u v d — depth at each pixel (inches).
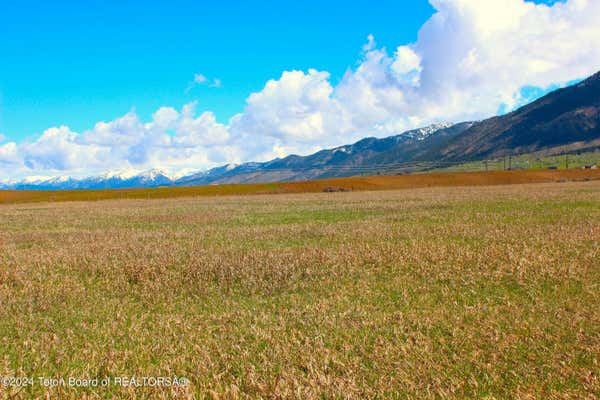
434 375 212.4
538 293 350.9
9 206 2588.6
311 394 188.9
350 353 241.1
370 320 294.8
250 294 379.9
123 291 398.6
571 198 1413.6
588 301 325.4
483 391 199.6
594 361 221.9
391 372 214.1
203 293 381.7
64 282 434.6
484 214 987.9
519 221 824.9
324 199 2114.9
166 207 1881.2
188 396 188.7
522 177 3978.8
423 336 259.9
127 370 222.1
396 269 456.8
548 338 253.3
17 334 288.2
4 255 604.4
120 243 703.7
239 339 263.7
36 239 804.0
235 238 751.1
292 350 243.4
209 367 223.9
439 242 605.9
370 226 834.2
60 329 296.7
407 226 813.2
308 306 329.7
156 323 301.7
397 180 4020.7
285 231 808.3
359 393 195.3
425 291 370.9
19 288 418.9
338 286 396.2
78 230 966.4
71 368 229.0
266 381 206.4
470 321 287.9
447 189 2854.3
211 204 2021.4
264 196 2871.6
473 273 418.3
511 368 219.5
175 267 490.9
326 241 674.8
